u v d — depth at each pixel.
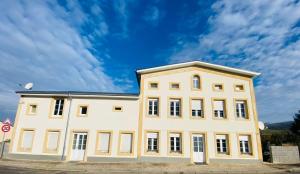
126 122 20.19
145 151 19.48
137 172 14.62
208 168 16.56
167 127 20.17
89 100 20.86
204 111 20.78
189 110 20.80
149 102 21.20
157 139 19.91
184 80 21.78
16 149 19.62
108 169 15.48
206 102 21.11
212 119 20.56
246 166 17.89
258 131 20.27
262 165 18.30
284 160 19.47
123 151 19.53
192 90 21.45
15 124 20.27
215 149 19.73
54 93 20.80
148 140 20.02
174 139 20.05
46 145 19.72
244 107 21.27
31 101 20.97
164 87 21.44
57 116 20.47
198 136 20.23
